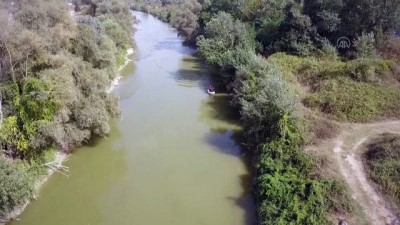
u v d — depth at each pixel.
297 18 54.72
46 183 30.52
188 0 116.94
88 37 44.84
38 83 29.62
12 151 28.61
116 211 27.67
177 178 31.62
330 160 29.25
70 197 29.31
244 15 71.19
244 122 38.47
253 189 29.19
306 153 29.83
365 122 36.31
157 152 35.69
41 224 26.11
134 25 99.56
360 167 28.44
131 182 31.19
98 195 29.58
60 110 31.00
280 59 51.81
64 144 32.41
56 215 27.19
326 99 39.91
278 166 29.19
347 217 23.23
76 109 33.41
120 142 37.31
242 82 42.81
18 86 30.91
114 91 51.25
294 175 27.94
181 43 83.69
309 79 46.44
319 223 22.81
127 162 34.00
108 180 31.44
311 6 56.91
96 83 38.62
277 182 27.09
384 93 40.22
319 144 32.16
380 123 35.97
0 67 31.19
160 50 76.94
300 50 53.47
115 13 80.81
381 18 51.84
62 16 37.91
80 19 57.34
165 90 52.47
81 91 36.06
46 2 36.16
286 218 23.86
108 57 49.91
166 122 42.06
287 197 25.41
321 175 27.06
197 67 64.38
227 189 30.12
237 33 59.47
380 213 23.53
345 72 44.84
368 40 49.06
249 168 33.03
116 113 38.31
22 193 24.25
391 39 52.59
